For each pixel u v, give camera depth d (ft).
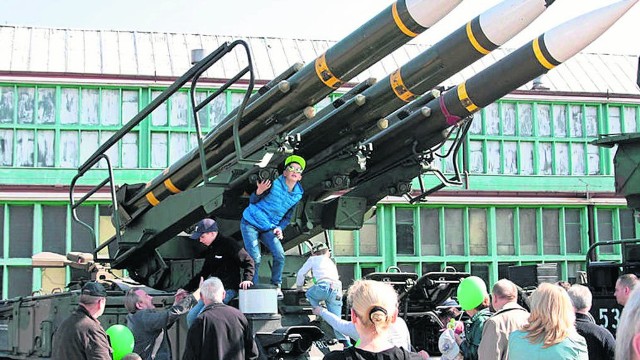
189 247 32.27
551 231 59.98
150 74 53.93
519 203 58.85
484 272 58.54
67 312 31.45
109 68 54.29
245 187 28.02
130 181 53.26
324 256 27.84
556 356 16.25
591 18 23.34
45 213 52.95
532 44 24.73
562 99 59.93
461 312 33.94
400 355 13.85
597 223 60.44
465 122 29.04
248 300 25.34
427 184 56.85
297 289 28.35
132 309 26.14
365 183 30.94
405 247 57.41
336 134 27.86
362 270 56.85
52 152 52.95
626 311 8.52
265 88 26.21
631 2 22.86
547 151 59.93
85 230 53.31
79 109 53.31
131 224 31.32
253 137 26.96
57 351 21.09
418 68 25.07
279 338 24.58
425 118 28.12
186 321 27.04
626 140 33.04
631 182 33.14
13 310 36.99
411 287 31.60
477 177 58.29
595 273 32.68
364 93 26.55
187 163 29.22
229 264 28.45
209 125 54.19
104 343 21.11
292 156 27.20
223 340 21.01
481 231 58.85
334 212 30.12
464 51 23.91
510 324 19.30
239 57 57.06
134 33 58.85
